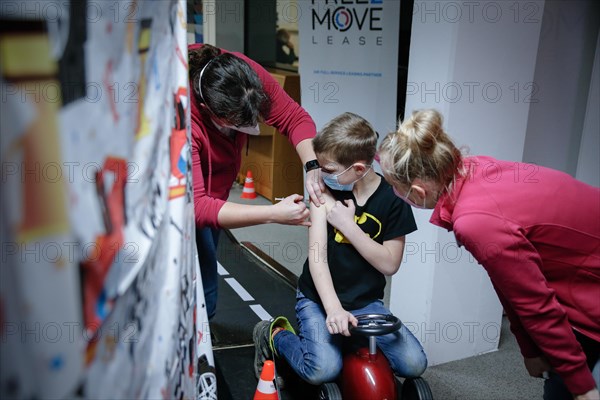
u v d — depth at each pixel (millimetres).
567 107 2590
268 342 2094
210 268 2195
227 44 5410
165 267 797
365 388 1674
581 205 1294
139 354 697
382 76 3330
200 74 1573
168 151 812
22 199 455
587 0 2459
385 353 1835
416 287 2309
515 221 1256
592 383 1312
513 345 2543
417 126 1284
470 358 2422
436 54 2084
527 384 2223
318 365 1775
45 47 472
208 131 1812
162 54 776
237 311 2709
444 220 1353
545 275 1354
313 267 1823
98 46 563
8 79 440
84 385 550
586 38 2512
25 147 456
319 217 1842
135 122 673
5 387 449
